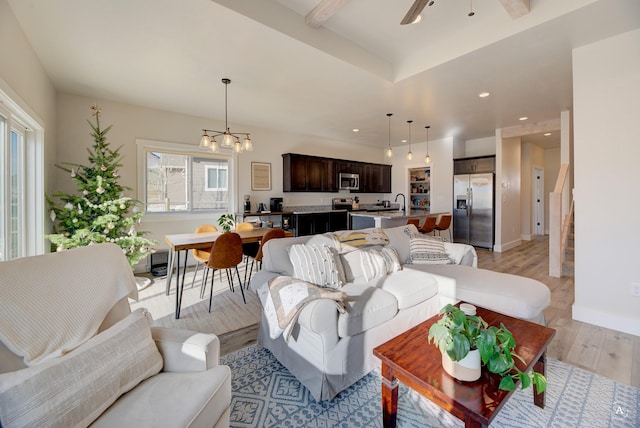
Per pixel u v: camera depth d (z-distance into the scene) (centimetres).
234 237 313
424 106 457
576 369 204
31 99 274
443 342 130
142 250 376
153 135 474
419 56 333
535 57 297
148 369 124
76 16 230
